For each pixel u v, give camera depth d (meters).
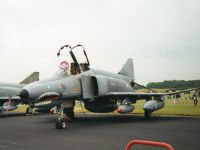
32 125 11.89
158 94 14.74
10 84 21.55
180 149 6.36
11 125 11.92
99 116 17.27
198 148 6.47
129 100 14.55
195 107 23.75
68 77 12.10
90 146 6.75
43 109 13.76
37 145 6.90
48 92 10.73
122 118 15.41
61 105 11.11
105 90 13.54
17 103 20.38
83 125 11.73
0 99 19.11
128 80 18.47
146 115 14.58
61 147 6.64
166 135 8.57
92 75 13.53
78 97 12.68
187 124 11.79
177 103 33.59
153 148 6.58
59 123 10.45
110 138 8.02
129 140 7.64
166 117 15.62
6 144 7.05
